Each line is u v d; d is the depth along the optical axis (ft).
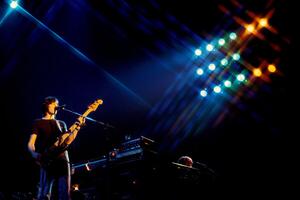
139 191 16.28
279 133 23.89
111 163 17.67
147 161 16.93
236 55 25.02
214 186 17.78
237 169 24.88
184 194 16.66
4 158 25.48
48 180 14.44
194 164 19.42
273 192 20.84
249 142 25.03
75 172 18.63
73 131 15.24
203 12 28.02
